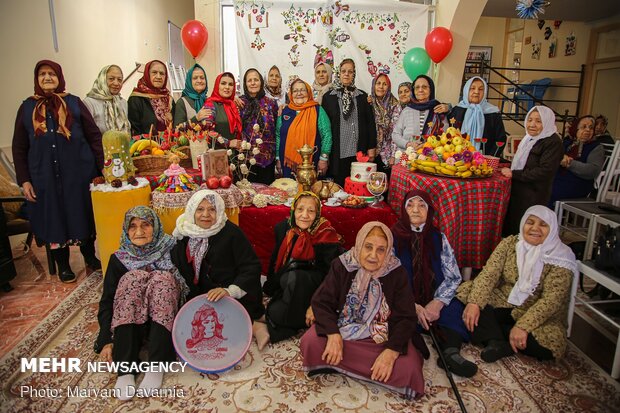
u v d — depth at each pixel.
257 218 2.84
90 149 2.98
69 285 2.99
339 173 3.59
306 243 2.37
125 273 2.12
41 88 2.80
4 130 3.43
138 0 6.05
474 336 2.23
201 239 2.25
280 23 4.19
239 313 2.12
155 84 3.56
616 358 2.04
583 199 3.59
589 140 3.78
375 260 1.89
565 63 7.10
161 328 1.98
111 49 5.23
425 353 2.10
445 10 4.18
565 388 1.97
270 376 2.03
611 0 5.43
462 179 2.79
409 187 2.89
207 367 1.97
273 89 3.78
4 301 2.75
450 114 3.60
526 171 2.93
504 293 2.34
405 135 3.53
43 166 2.81
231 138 3.43
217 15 4.14
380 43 4.32
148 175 2.92
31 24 3.72
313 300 2.02
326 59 4.27
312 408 1.82
